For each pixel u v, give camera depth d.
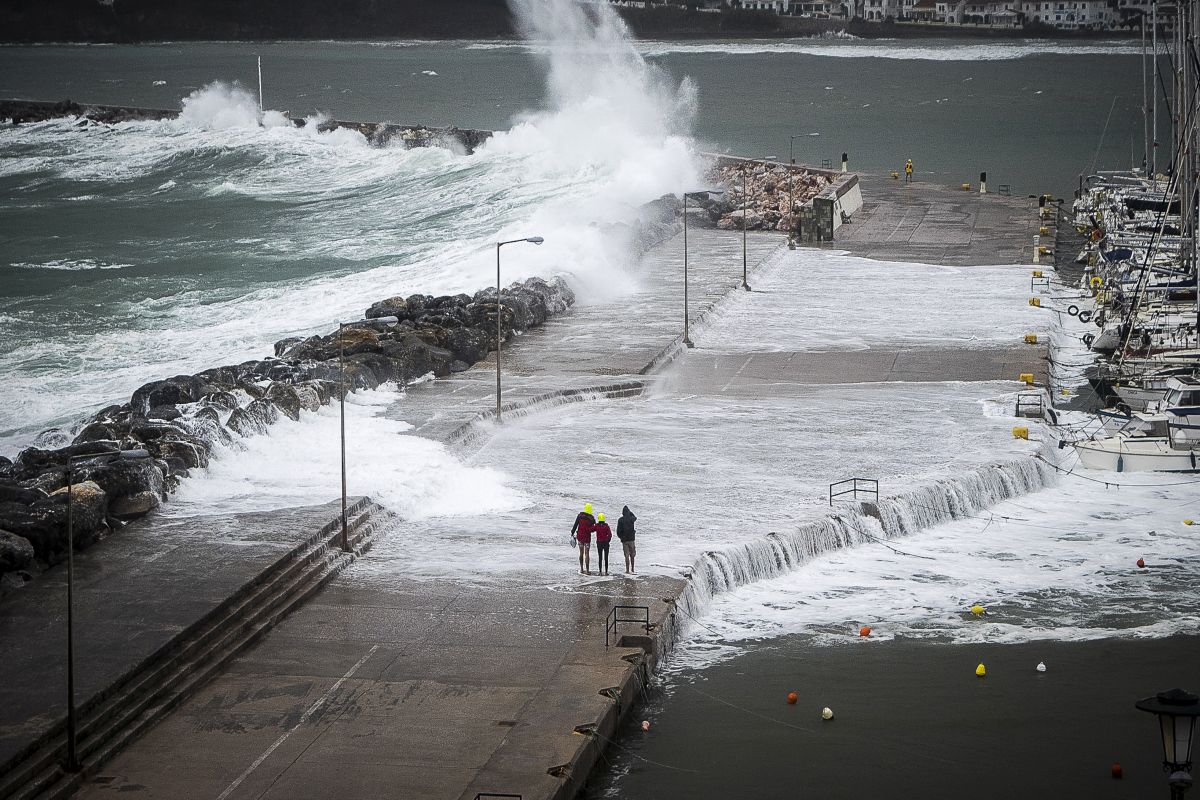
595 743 40.25
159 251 129.00
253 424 65.12
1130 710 44.62
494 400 72.94
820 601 52.78
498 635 46.44
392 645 45.69
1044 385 77.88
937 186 152.00
